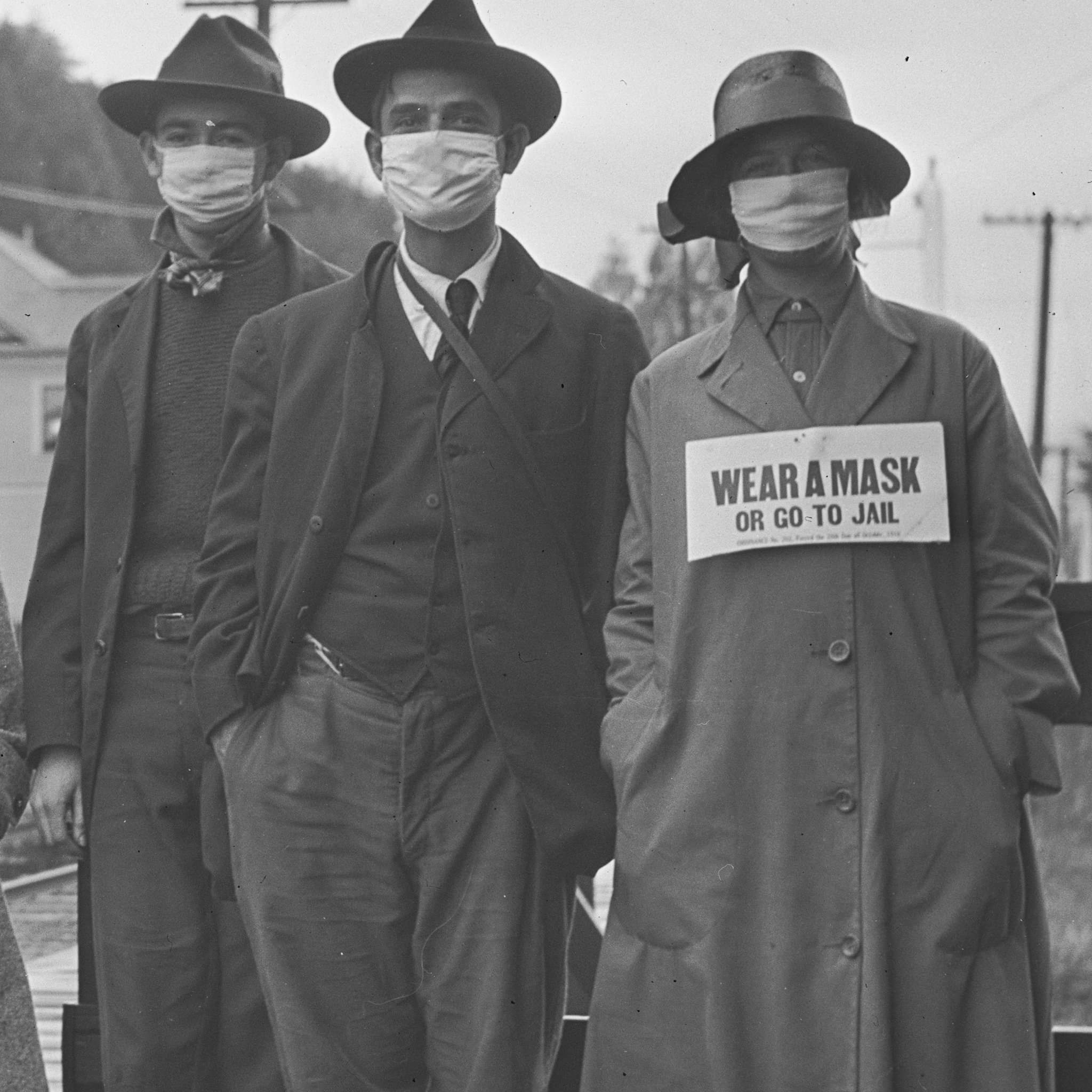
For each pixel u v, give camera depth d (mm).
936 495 5270
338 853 5711
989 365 5422
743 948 5312
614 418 5855
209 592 5945
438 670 5641
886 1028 5141
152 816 6391
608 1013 5531
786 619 5293
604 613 5816
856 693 5242
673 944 5395
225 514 5965
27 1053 5328
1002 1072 5195
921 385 5340
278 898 5723
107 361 6488
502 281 5844
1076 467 13898
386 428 5738
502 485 5672
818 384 5340
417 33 5727
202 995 6477
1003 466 5367
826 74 5484
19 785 5734
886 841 5195
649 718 5504
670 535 5508
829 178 5383
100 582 6406
